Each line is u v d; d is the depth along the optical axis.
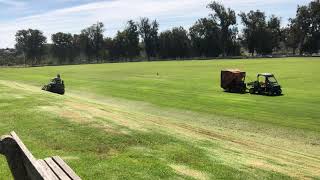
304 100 38.00
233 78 45.94
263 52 178.00
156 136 15.37
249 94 43.53
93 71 97.94
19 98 25.77
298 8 171.88
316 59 116.00
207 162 12.49
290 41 176.12
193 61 138.88
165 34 189.50
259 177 11.63
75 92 50.91
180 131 17.94
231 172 11.71
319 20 168.00
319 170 13.96
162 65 115.81
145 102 38.81
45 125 16.47
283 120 27.88
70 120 17.61
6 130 15.66
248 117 29.12
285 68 81.69
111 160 12.09
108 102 40.09
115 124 17.17
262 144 19.62
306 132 24.12
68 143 13.80
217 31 180.88
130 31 198.12
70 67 130.75
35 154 12.34
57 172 6.77
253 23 176.75
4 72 111.19
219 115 30.17
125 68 106.88
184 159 12.63
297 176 12.36
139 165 11.67
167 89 49.78
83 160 11.96
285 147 19.98
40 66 157.12
